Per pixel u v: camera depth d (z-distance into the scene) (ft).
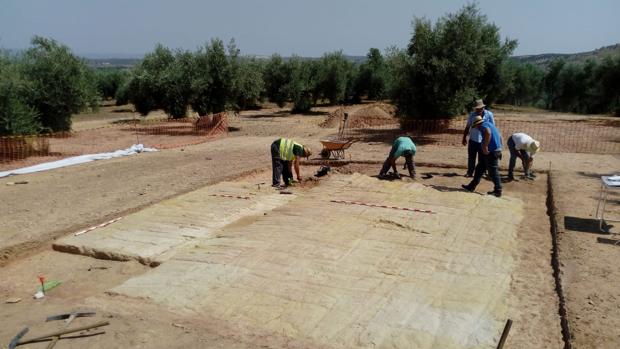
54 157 51.90
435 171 39.70
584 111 123.44
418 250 21.36
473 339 14.39
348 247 21.66
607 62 106.83
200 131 75.72
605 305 16.06
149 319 15.99
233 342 14.49
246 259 20.42
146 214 27.96
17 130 51.08
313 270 19.30
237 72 83.66
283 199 31.01
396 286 17.89
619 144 54.13
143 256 21.70
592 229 23.57
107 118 110.73
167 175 39.73
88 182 37.81
